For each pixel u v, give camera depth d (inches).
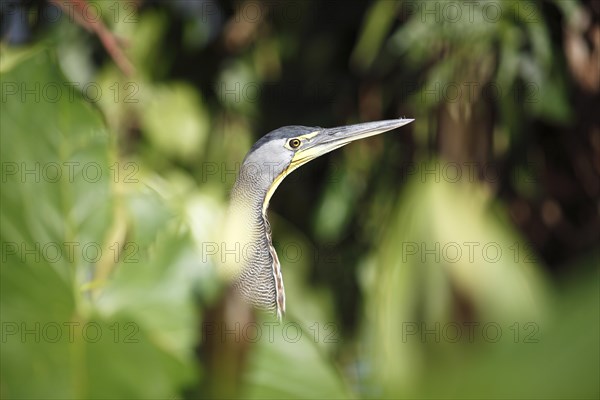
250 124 419.2
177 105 415.8
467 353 96.4
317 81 418.6
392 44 411.5
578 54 410.9
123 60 394.6
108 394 132.6
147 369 133.0
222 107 419.2
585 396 89.1
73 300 144.9
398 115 414.3
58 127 167.8
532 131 412.5
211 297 120.7
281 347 119.9
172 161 416.2
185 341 136.6
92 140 167.3
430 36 409.4
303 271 415.2
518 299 100.7
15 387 133.6
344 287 416.2
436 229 109.3
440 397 95.7
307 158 410.0
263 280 405.4
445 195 111.7
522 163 411.2
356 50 414.3
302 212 419.5
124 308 146.3
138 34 415.8
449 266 104.3
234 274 147.6
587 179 412.5
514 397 91.7
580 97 411.5
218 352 115.1
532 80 409.7
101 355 135.0
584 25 410.9
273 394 117.5
